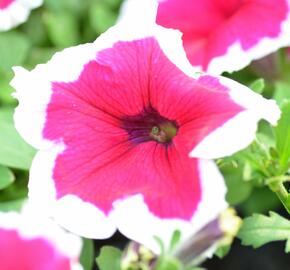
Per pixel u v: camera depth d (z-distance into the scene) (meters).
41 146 0.26
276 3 0.31
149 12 0.26
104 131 0.26
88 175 0.26
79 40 0.39
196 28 0.32
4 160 0.29
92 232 0.25
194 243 0.23
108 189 0.25
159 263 0.23
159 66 0.25
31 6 0.34
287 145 0.26
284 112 0.26
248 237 0.26
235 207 0.35
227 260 0.35
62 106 0.26
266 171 0.26
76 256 0.22
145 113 0.26
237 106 0.24
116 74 0.26
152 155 0.25
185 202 0.24
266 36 0.31
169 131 0.26
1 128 0.30
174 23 0.33
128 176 0.25
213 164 0.24
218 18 0.32
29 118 0.26
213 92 0.25
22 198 0.31
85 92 0.26
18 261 0.22
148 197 0.25
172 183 0.24
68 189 0.26
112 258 0.26
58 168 0.26
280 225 0.26
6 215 0.23
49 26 0.37
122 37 0.26
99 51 0.26
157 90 0.26
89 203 0.25
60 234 0.22
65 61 0.26
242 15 0.32
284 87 0.32
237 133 0.23
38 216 0.23
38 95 0.26
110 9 0.39
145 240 0.24
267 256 0.35
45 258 0.22
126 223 0.25
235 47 0.31
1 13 0.34
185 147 0.24
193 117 0.25
